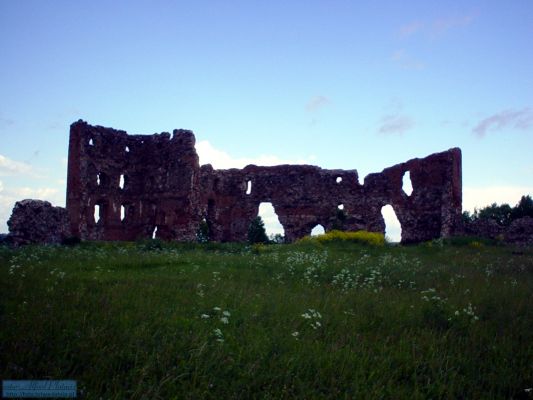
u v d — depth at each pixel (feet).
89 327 24.23
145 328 25.18
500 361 24.27
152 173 140.36
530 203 209.97
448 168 129.49
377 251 90.68
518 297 39.86
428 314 32.50
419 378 21.95
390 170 141.79
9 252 67.56
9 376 18.70
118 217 140.67
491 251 92.27
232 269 55.93
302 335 26.94
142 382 19.01
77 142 131.75
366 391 19.85
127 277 45.09
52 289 33.88
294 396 19.22
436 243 107.04
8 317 25.54
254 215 152.46
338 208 146.72
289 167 150.82
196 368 20.36
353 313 32.45
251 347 23.56
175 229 132.98
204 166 149.89
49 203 100.94
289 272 54.39
